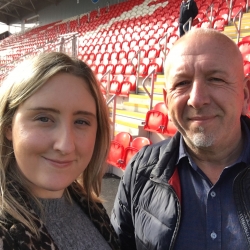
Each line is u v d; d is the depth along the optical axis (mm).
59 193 400
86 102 363
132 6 5441
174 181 486
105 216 476
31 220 326
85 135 367
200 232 448
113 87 2328
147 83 2367
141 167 546
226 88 451
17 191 343
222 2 3314
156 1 5016
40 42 5453
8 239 295
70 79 353
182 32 2012
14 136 339
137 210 523
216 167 480
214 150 463
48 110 335
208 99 449
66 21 7164
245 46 1938
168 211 471
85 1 7102
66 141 337
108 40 4168
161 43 2834
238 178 439
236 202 434
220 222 438
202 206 462
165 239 462
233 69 456
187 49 470
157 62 2482
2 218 312
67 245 380
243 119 505
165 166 505
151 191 512
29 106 332
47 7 8414
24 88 332
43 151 338
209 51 456
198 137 459
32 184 368
